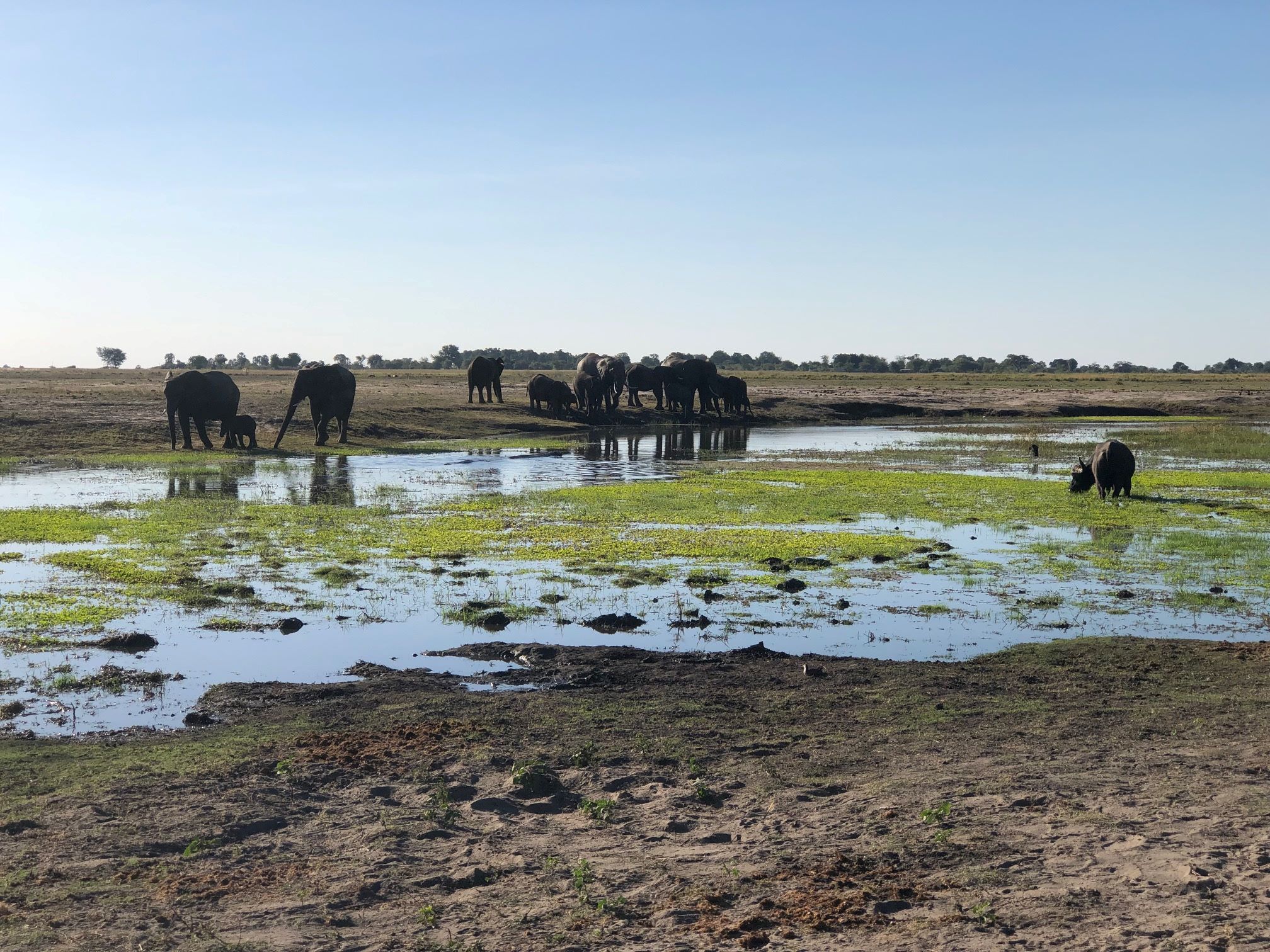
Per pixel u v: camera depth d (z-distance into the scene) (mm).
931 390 92312
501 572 17969
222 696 11234
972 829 7340
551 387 61156
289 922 6250
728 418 67688
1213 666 12047
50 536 21016
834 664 12430
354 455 41531
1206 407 76875
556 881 6836
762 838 7449
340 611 15148
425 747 9570
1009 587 16859
